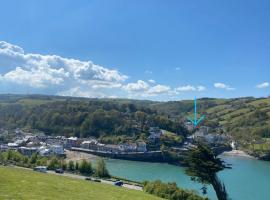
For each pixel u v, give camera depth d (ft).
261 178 515.09
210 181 235.40
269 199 376.07
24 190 100.83
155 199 145.79
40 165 433.07
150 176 532.73
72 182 140.77
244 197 382.22
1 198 86.74
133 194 143.95
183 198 207.21
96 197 113.19
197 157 233.35
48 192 104.88
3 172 128.36
